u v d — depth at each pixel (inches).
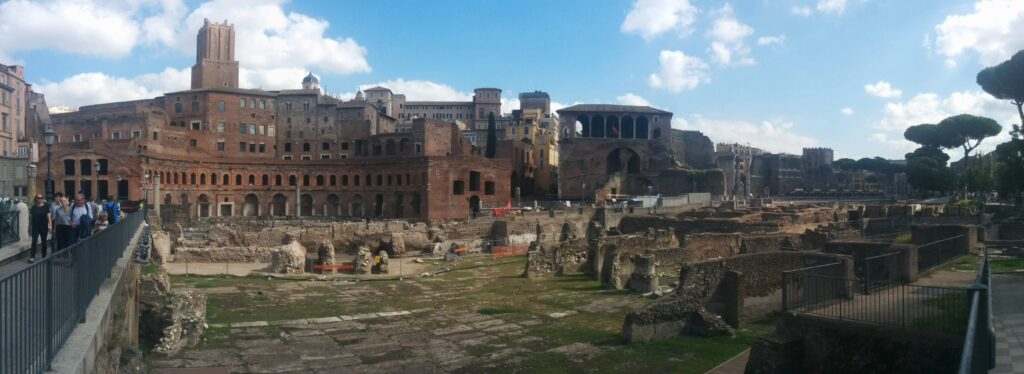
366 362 850.8
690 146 5782.5
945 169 4936.0
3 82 4074.8
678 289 998.4
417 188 4409.5
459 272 1857.8
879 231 1951.3
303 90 5679.1
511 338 994.1
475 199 4559.5
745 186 5930.1
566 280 1656.0
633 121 5236.2
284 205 4884.4
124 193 3887.8
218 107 5319.9
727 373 770.2
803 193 6102.4
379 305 1293.1
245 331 1015.0
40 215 813.2
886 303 797.9
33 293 361.1
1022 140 2522.1
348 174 4835.1
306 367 820.0
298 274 1743.4
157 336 871.7
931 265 1161.4
